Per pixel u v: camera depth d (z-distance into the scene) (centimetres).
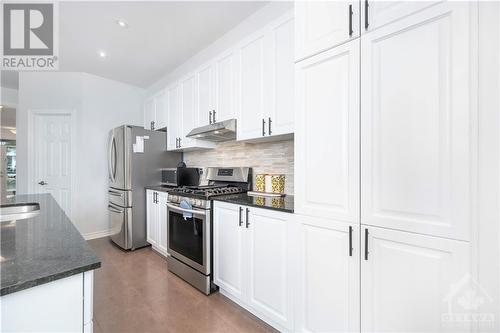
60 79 358
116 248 330
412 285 100
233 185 272
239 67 225
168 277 244
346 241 121
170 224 258
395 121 105
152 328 167
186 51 297
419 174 98
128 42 274
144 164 332
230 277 194
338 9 125
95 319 176
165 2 209
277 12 209
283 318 155
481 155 85
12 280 59
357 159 116
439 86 93
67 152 364
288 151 228
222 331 165
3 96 414
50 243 86
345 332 121
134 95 416
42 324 64
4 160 515
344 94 122
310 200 137
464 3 88
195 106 285
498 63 82
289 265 150
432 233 95
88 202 365
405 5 102
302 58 141
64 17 227
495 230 83
